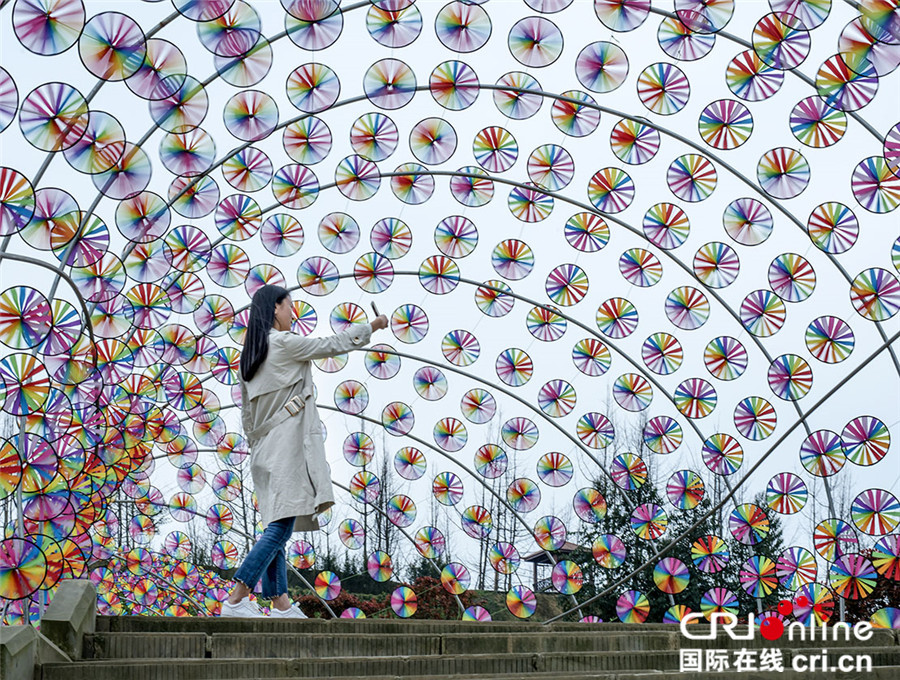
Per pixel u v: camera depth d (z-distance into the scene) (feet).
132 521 51.65
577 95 33.86
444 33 28.81
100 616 22.44
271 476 18.70
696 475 43.06
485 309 43.75
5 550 24.17
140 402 38.11
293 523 18.81
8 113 22.79
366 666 18.30
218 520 52.85
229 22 25.63
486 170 36.91
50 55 22.89
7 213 23.44
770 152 31.76
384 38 28.76
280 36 28.99
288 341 19.24
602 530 77.15
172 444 46.47
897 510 33.40
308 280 39.91
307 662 17.89
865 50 25.04
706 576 71.26
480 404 46.21
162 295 36.58
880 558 33.73
